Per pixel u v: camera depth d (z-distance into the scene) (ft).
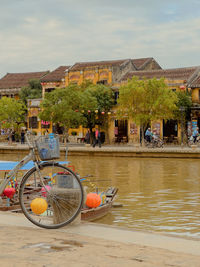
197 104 159.63
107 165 93.71
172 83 163.63
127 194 53.98
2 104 173.47
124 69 185.98
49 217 24.54
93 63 196.75
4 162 44.06
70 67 196.85
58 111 153.48
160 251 17.61
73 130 184.44
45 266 14.96
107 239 19.90
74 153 121.29
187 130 159.43
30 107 199.52
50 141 22.56
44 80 199.11
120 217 40.11
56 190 22.75
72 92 156.15
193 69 169.48
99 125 175.73
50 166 22.93
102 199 41.73
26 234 20.59
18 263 15.24
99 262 15.60
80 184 22.71
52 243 18.66
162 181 66.95
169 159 107.34
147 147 131.44
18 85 220.02
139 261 15.83
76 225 23.17
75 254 16.72
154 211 42.86
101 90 171.22
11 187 39.73
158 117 136.87
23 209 22.47
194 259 16.31
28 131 23.45
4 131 197.77
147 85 135.64
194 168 86.07
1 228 22.11
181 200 49.47
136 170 83.30
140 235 21.01
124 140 170.40
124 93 136.46
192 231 34.83
